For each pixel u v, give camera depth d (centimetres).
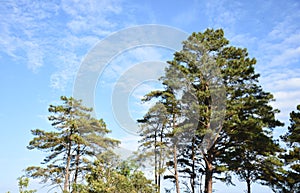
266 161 2409
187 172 2578
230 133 2227
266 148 2297
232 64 2478
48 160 2756
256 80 2488
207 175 2373
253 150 2362
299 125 2739
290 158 2681
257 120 2173
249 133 2172
